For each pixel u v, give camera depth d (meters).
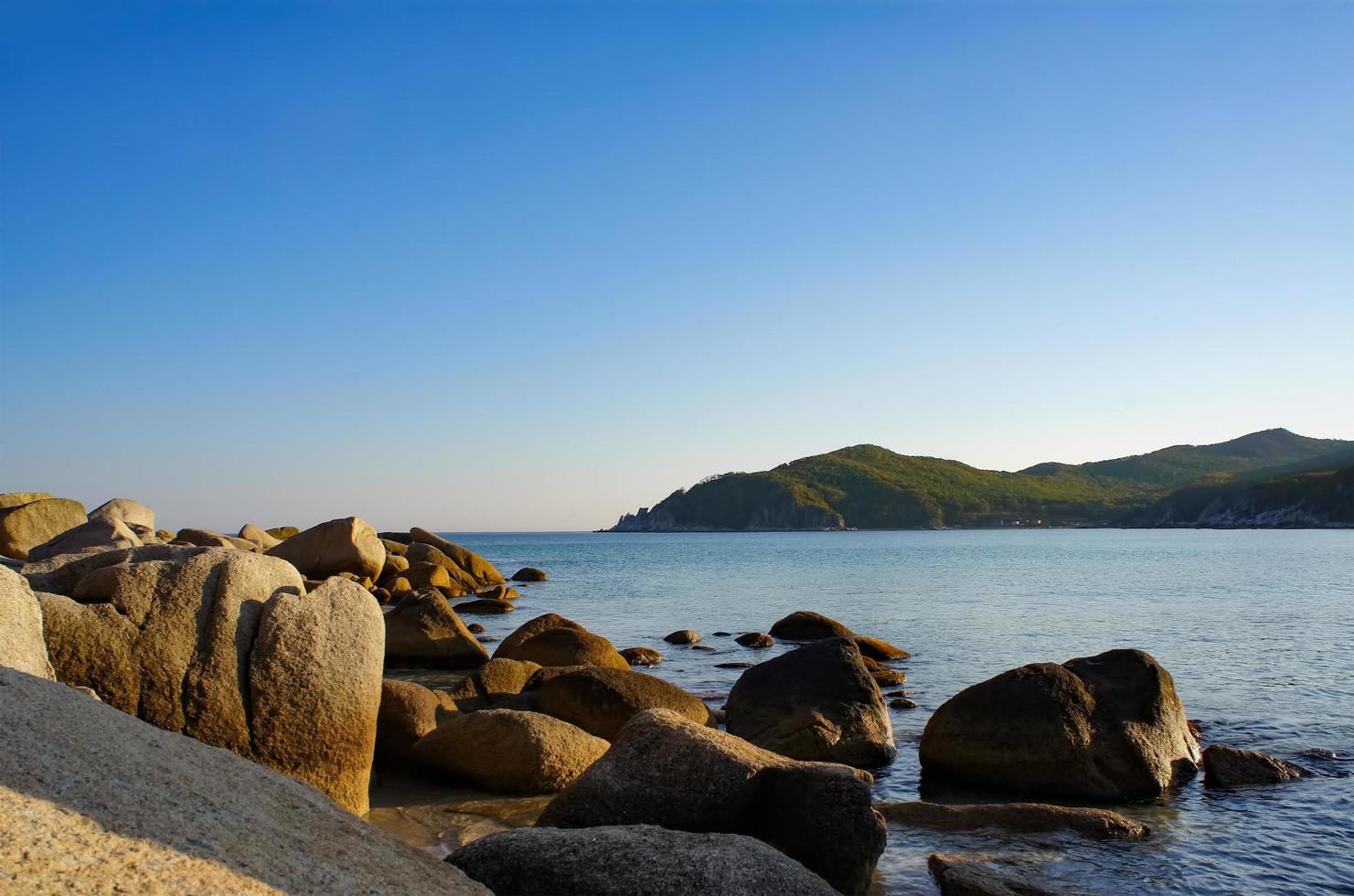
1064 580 55.03
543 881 7.10
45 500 31.44
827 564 77.06
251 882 4.93
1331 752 15.05
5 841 4.47
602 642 21.67
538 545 159.00
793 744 14.55
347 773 10.18
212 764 6.37
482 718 12.81
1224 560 77.81
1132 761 13.03
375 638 10.57
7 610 7.89
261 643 9.83
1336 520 176.75
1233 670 22.66
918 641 28.33
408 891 5.57
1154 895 9.68
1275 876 10.20
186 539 34.81
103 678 9.11
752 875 7.04
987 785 13.48
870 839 9.02
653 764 9.64
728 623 35.59
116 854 4.71
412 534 54.09
